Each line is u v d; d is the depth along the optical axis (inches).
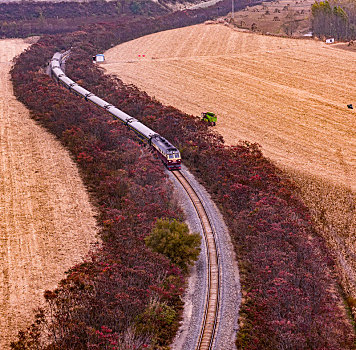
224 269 1752.0
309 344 1323.8
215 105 3993.6
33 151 2906.0
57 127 3171.8
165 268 1678.2
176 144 2925.7
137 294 1523.1
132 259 1697.8
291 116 3686.0
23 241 1984.5
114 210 2103.8
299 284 1606.8
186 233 1808.6
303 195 2390.5
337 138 3228.3
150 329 1437.0
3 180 2536.9
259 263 1707.7
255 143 2910.9
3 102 3917.3
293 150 3038.9
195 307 1557.6
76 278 1604.3
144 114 3348.9
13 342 1379.2
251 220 2000.5
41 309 1557.6
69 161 2773.1
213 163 2566.4
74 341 1349.7
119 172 2488.9
